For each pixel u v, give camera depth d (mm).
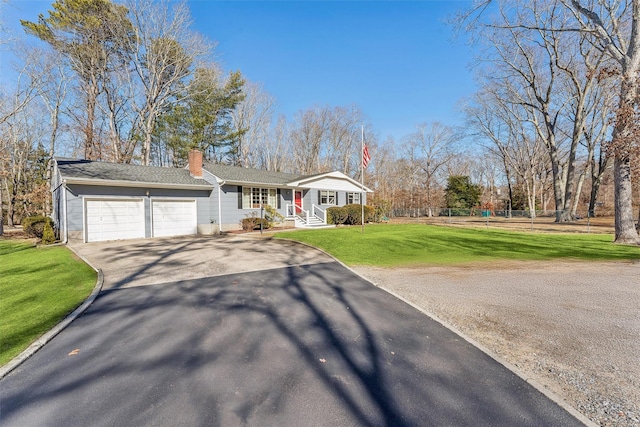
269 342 3809
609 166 34031
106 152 24875
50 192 20062
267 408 2541
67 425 2361
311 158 44062
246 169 22562
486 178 52844
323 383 2914
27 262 8852
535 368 3180
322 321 4512
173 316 4691
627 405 2557
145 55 25156
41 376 3059
